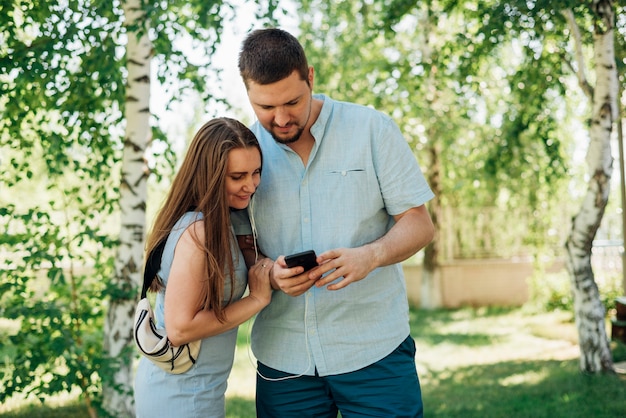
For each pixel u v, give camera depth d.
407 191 2.04
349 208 2.05
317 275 1.84
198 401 1.92
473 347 7.19
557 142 6.60
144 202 4.40
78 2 3.99
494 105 8.27
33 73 3.86
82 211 4.28
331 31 9.05
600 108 5.04
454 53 6.10
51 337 3.95
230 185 1.90
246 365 6.77
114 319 4.25
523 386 5.30
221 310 1.86
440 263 10.53
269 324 2.15
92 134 4.52
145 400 1.94
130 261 4.33
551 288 9.54
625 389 4.94
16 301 3.85
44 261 4.05
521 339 7.53
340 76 9.08
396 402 2.08
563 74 5.92
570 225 5.49
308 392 2.14
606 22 4.80
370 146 2.04
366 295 2.09
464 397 5.11
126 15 4.18
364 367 2.08
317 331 2.08
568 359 6.27
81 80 4.27
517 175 8.25
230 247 1.89
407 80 7.64
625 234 6.56
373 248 1.92
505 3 4.52
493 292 10.52
